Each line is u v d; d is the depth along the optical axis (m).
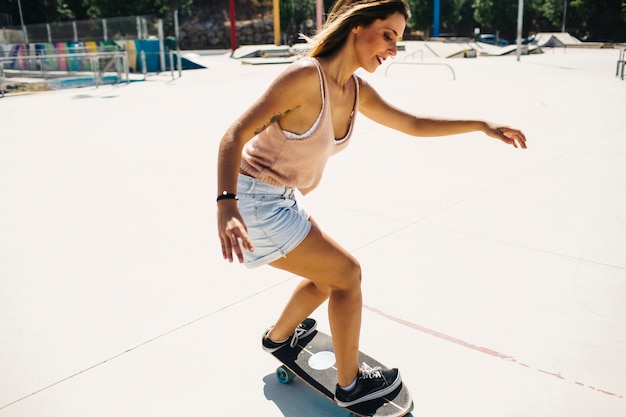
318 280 2.05
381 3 1.86
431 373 2.45
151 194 5.25
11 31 27.16
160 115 10.28
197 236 4.17
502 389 2.33
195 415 2.23
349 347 2.07
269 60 27.08
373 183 5.46
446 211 4.57
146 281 3.42
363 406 2.11
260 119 1.85
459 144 7.22
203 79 18.27
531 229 4.11
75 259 3.77
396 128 2.44
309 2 51.16
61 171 6.19
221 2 51.81
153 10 44.03
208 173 5.99
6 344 2.74
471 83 15.01
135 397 2.34
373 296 3.15
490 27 52.41
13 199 5.16
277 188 2.04
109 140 7.96
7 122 9.86
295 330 2.47
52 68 21.00
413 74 18.61
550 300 3.05
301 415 2.22
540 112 9.48
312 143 1.95
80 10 45.94
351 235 4.08
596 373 2.42
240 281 3.41
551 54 31.42
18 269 3.61
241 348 2.69
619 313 2.90
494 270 3.44
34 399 2.32
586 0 49.47
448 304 3.04
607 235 3.94
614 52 32.97
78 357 2.62
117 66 17.44
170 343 2.74
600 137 7.25
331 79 1.98
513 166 5.98
